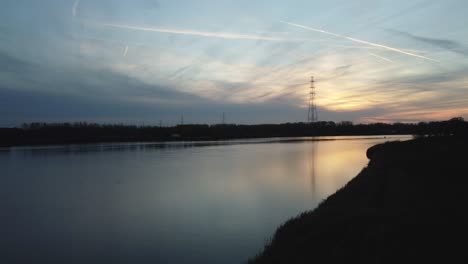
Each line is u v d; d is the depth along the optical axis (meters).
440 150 28.22
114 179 27.06
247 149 64.19
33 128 102.00
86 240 12.47
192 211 16.30
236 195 19.97
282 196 19.48
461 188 12.46
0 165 38.69
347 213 11.12
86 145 86.44
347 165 35.16
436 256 6.82
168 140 116.94
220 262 10.09
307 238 9.50
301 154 50.34
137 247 11.60
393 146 38.56
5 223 14.84
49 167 36.28
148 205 17.80
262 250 10.55
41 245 11.99
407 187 14.02
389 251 7.40
